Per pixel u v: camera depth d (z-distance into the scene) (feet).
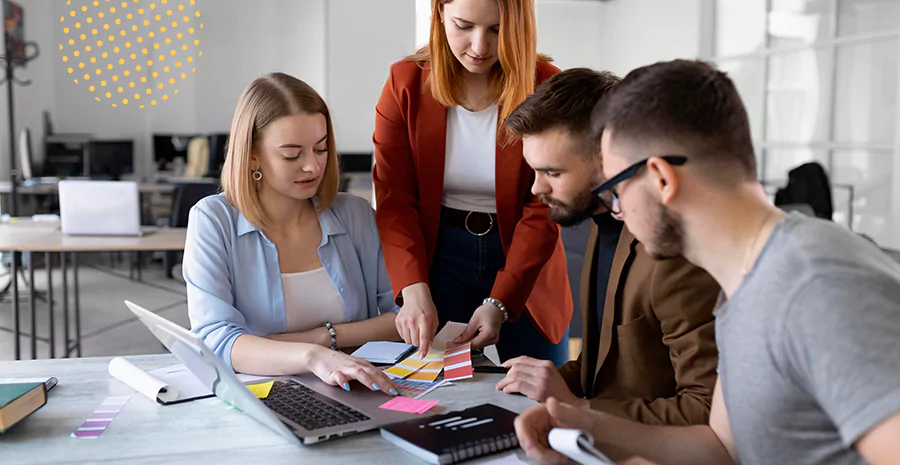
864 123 19.60
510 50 5.99
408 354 5.60
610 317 4.87
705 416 4.12
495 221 6.92
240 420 4.29
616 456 3.75
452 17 5.95
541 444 3.62
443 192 6.94
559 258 7.22
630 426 3.87
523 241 6.56
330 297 6.11
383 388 4.64
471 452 3.73
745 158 3.01
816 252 2.73
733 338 3.01
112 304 19.83
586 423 3.77
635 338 4.73
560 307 7.22
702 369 4.26
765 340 2.81
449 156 6.72
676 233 3.13
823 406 2.63
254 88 5.81
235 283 5.89
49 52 30.19
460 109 6.59
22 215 24.63
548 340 7.20
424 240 6.82
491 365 5.36
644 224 3.17
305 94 5.82
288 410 4.30
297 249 6.10
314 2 28.43
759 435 2.98
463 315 7.11
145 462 3.70
